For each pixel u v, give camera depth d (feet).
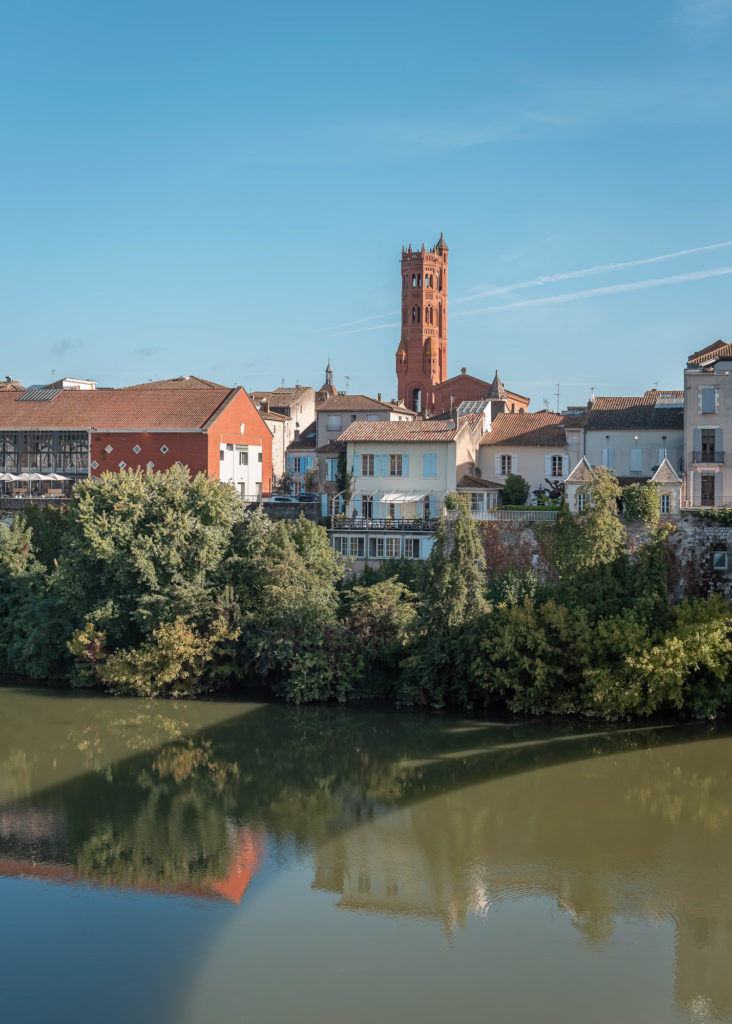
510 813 108.99
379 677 158.61
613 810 109.09
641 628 139.54
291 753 131.23
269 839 102.89
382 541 179.73
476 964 77.41
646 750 128.88
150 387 259.39
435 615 150.71
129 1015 70.54
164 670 160.04
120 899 89.20
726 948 79.71
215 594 164.86
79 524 171.01
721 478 178.81
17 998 73.05
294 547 168.04
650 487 151.33
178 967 77.20
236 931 83.10
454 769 123.34
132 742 137.28
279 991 73.56
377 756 129.29
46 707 156.15
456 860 96.94
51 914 86.48
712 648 136.98
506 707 150.20
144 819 108.78
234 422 234.17
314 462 299.99
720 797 112.68
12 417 240.32
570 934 82.07
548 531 161.79
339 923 84.38
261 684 167.32
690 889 90.12
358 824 106.73
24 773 124.26
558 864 95.71
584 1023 69.36
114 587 167.84
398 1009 71.00
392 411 281.33
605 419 206.08
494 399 292.81
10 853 99.50
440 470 193.26
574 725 140.97
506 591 154.71
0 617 184.96
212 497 171.22
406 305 454.40
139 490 171.42
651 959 77.97
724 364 179.93
